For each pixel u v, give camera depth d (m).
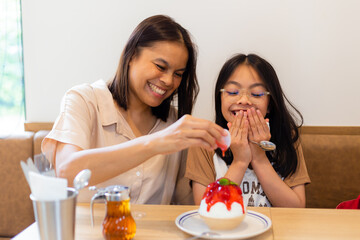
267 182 1.41
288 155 1.50
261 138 1.41
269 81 1.49
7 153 1.93
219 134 0.96
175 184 1.58
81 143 1.18
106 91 1.41
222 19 1.99
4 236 1.93
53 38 2.12
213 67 2.01
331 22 1.92
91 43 2.10
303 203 1.44
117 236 0.82
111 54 2.10
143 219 0.99
